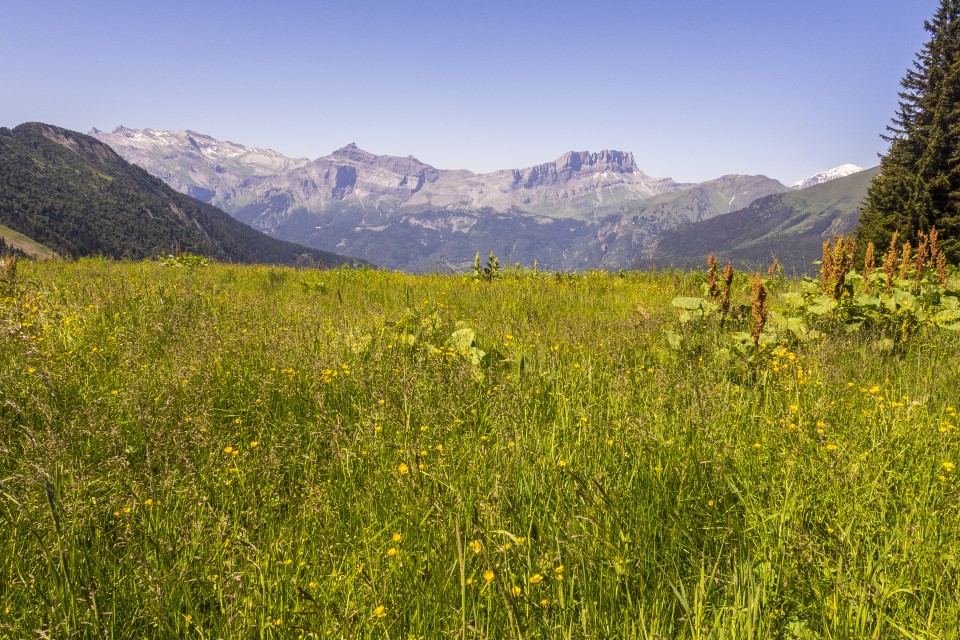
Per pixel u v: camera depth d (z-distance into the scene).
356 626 2.24
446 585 2.45
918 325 7.43
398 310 9.41
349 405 4.84
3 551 2.64
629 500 3.13
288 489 3.54
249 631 2.35
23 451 3.46
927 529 2.72
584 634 2.15
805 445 3.51
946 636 2.13
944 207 32.47
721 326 7.55
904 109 37.69
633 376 5.46
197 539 2.77
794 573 2.57
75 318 7.28
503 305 10.69
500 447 3.71
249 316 8.17
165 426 3.80
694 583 2.65
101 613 2.35
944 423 3.83
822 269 9.87
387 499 3.24
